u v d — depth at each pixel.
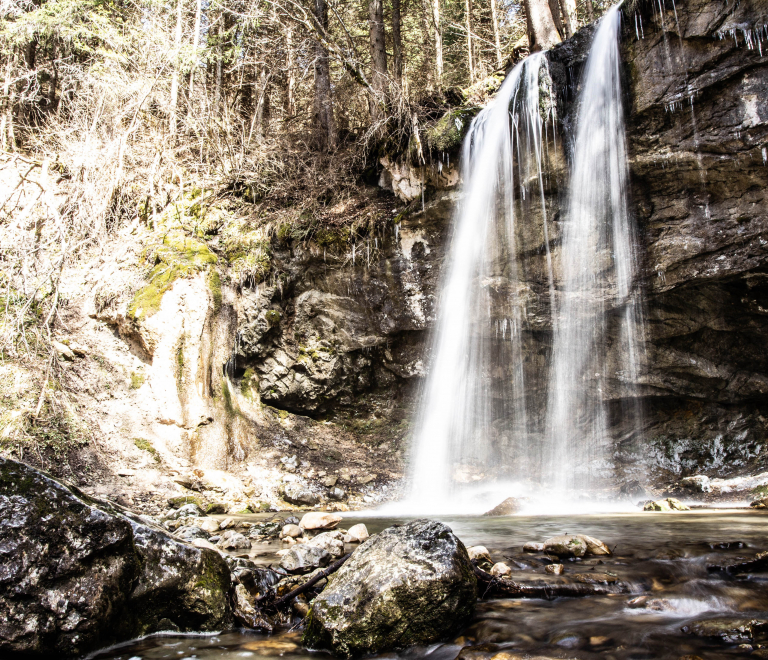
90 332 9.98
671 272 8.54
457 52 20.89
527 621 2.89
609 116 8.47
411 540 3.08
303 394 11.30
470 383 10.50
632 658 2.42
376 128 11.20
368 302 10.98
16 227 10.49
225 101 15.34
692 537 4.56
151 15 13.48
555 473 10.27
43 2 13.70
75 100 13.38
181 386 9.45
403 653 2.70
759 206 7.73
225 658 2.65
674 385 9.62
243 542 5.11
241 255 11.09
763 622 2.69
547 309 9.59
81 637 2.60
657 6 7.80
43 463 8.05
